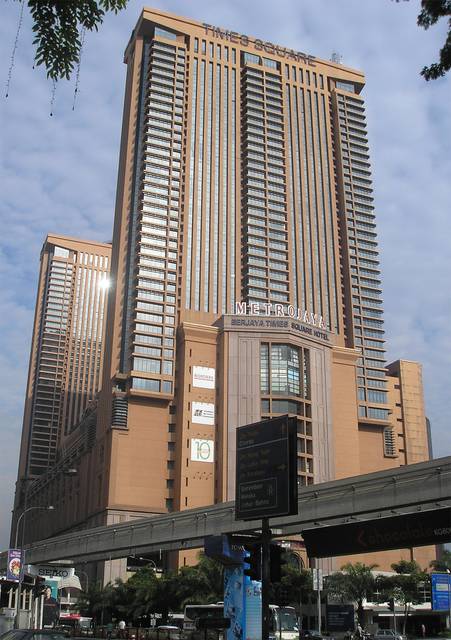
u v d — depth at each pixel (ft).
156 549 267.39
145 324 507.71
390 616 363.35
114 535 273.95
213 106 600.80
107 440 483.10
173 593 313.94
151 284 521.24
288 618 200.64
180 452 472.03
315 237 595.47
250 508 100.78
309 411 493.77
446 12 41.32
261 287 545.85
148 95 583.58
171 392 491.31
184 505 458.09
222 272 546.26
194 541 250.78
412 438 591.78
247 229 564.30
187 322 503.61
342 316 579.48
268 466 99.71
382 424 552.41
